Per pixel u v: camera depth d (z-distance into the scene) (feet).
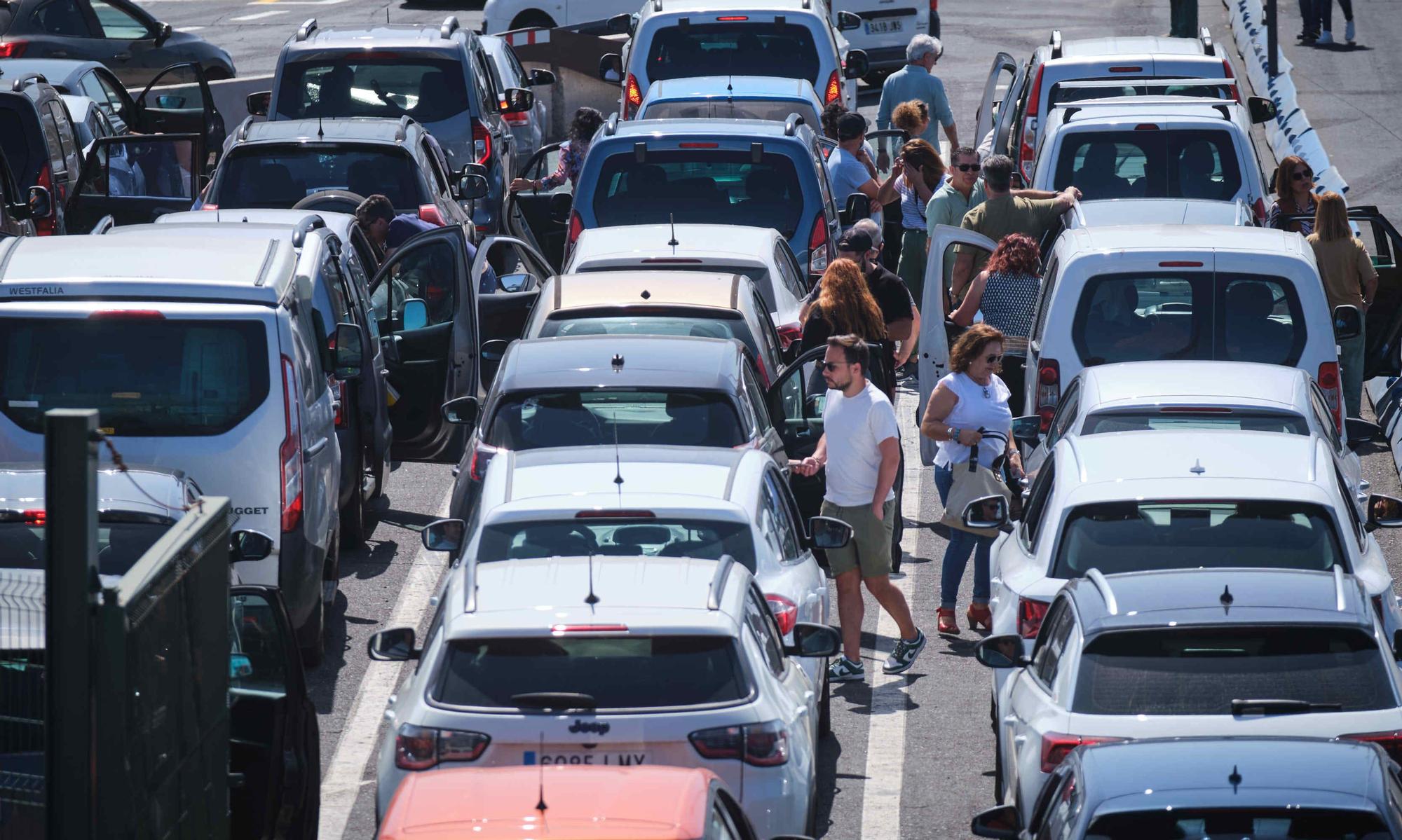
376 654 93.97
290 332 121.80
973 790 107.76
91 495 58.85
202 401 119.55
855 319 146.82
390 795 81.20
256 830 86.94
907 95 236.02
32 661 76.74
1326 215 171.83
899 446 122.01
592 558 90.33
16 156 210.38
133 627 61.05
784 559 105.70
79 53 323.57
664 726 80.64
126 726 60.44
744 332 142.20
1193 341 141.79
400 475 175.73
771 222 180.24
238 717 87.45
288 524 119.96
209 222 157.58
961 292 178.29
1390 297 184.96
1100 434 113.60
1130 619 86.99
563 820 63.57
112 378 119.65
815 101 217.36
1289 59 377.91
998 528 121.80
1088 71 220.84
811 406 142.41
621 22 312.71
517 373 126.52
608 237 164.04
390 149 194.49
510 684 82.28
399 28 241.76
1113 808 72.13
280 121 201.57
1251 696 84.07
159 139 199.52
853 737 116.26
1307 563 100.37
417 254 162.20
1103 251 143.02
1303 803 71.20
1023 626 102.27
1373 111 329.31
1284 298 141.59
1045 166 189.98
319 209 183.62
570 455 111.24
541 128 290.76
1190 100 196.85
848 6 364.38
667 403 124.67
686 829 62.95
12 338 119.65
